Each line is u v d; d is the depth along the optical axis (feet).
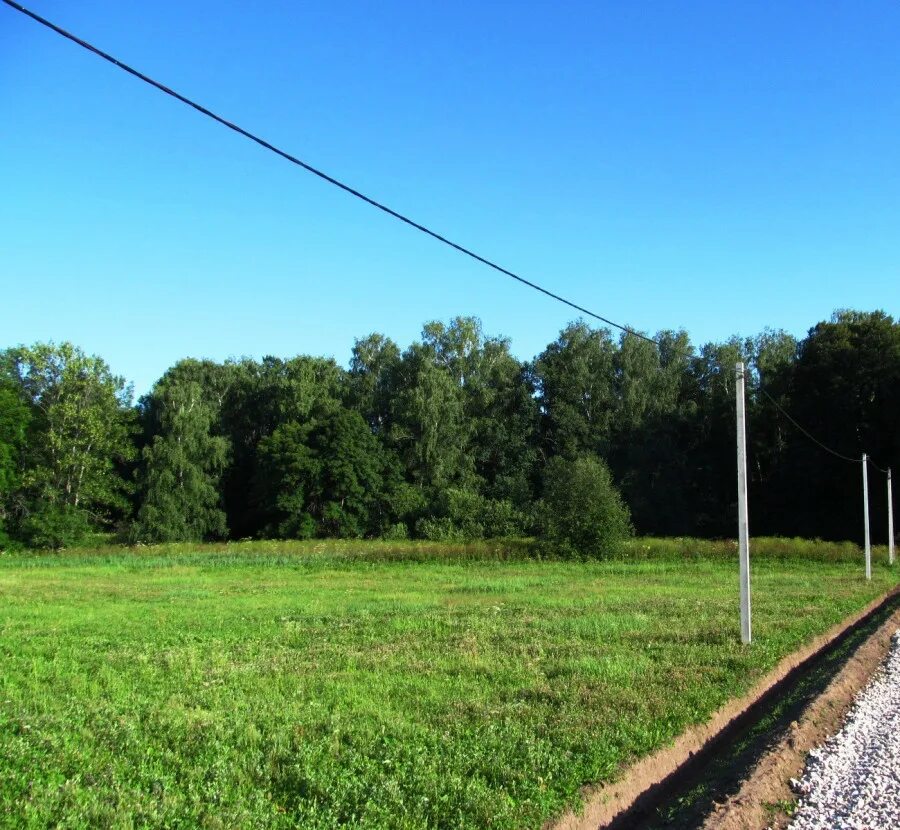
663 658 40.22
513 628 51.19
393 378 230.07
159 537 184.96
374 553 133.49
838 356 181.78
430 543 148.25
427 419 207.21
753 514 200.75
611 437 215.31
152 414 218.38
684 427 220.64
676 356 231.09
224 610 63.98
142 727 26.35
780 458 192.75
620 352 223.30
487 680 35.22
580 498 132.87
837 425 181.68
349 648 43.96
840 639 52.85
